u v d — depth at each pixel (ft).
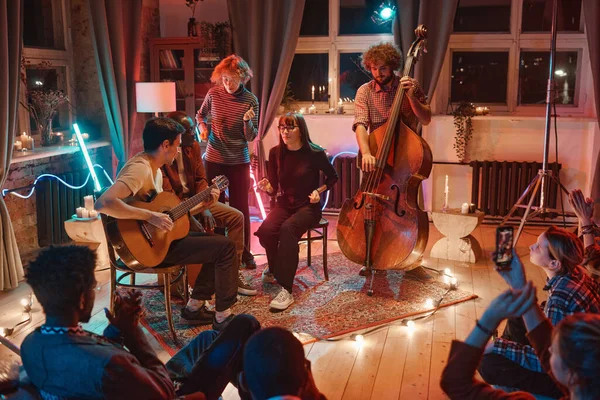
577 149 18.94
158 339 11.22
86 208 15.06
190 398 6.23
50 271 5.31
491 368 7.72
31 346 5.38
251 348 4.84
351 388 9.48
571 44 19.16
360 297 13.14
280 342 4.85
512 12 19.36
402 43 18.42
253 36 18.70
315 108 21.03
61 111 18.52
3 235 13.60
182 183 12.91
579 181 19.07
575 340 4.43
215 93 15.11
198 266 12.59
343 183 20.15
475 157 19.58
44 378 5.31
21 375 5.94
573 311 7.38
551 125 18.95
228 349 7.09
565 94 19.57
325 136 20.53
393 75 13.37
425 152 12.24
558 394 7.40
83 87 18.85
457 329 11.61
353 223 13.15
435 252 16.10
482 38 19.60
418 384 9.61
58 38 18.26
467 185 19.74
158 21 20.84
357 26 20.45
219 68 14.73
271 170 13.99
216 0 20.47
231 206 15.52
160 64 19.80
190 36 19.83
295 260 12.62
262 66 18.99
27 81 17.01
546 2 19.27
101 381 5.14
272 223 13.62
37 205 16.22
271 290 13.66
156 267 10.84
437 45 18.11
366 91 13.48
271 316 12.16
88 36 18.48
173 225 10.75
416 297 13.12
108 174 19.30
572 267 7.70
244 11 18.85
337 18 20.33
